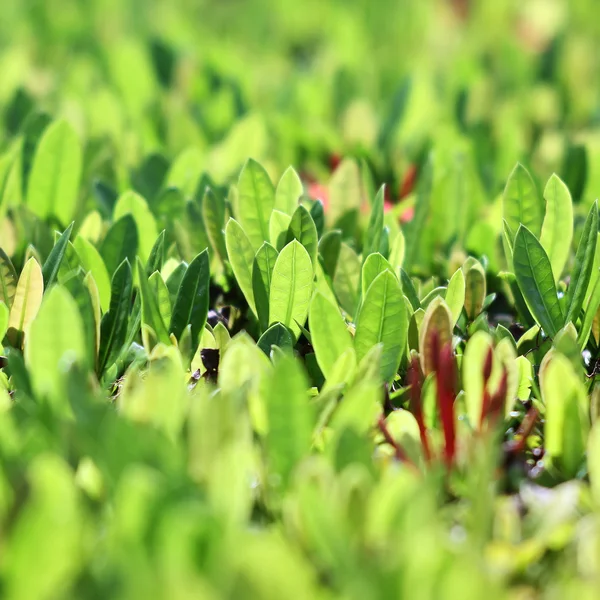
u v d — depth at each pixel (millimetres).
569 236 1173
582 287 1140
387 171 1368
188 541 1004
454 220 1263
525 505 1058
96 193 1271
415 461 1063
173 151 1403
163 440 1036
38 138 1326
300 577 999
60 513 1020
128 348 1135
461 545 1026
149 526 1009
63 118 1256
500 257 1215
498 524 1038
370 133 1423
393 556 1014
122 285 1138
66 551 1004
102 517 1039
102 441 1034
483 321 1142
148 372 1110
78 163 1263
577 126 1553
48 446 1051
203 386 1109
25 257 1216
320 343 1113
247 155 1353
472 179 1297
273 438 1052
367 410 1065
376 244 1182
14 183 1274
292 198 1201
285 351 1123
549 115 1522
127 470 1029
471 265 1173
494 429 1067
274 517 1053
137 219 1214
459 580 998
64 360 1069
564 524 1042
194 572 1006
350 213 1247
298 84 1555
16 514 1022
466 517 1045
